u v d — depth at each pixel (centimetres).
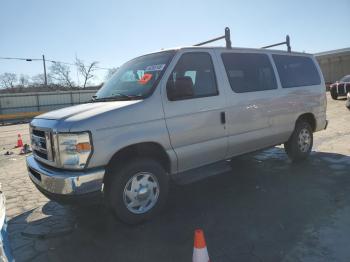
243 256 334
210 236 379
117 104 408
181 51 461
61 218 459
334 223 389
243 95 518
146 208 419
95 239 392
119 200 395
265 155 734
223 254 339
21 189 611
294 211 430
